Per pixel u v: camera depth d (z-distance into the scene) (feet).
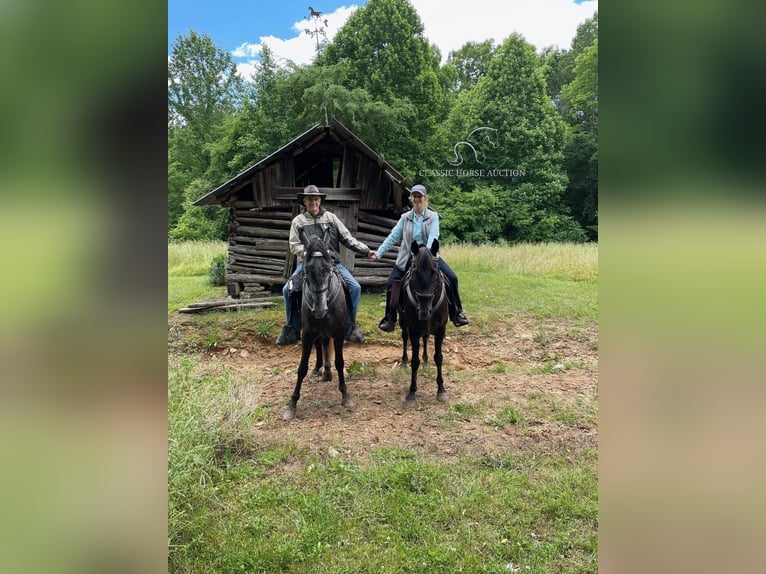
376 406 17.35
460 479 12.55
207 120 98.02
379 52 77.66
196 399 13.91
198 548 10.05
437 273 15.84
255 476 12.78
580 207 81.25
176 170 94.27
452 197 71.41
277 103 79.10
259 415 16.37
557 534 10.44
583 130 81.15
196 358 18.44
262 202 31.27
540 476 12.70
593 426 15.56
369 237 32.37
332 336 16.28
